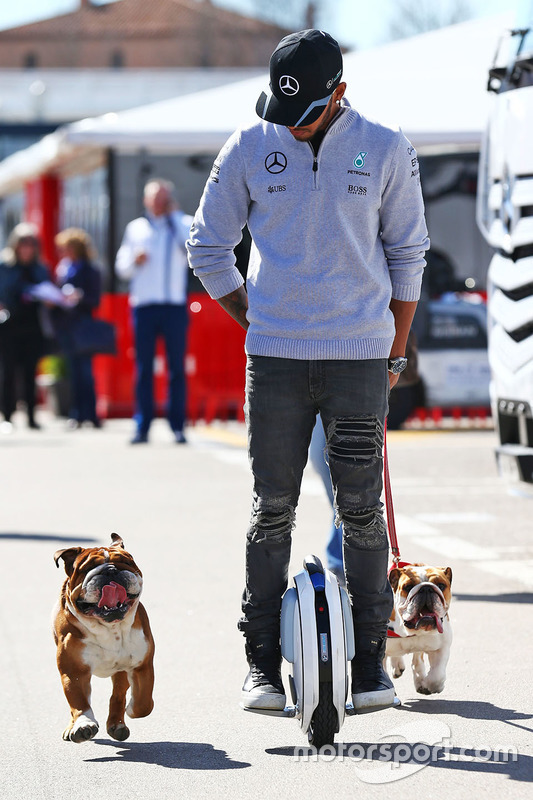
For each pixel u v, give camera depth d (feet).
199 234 24.16
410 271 23.93
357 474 23.52
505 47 41.78
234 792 21.91
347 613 23.26
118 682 24.82
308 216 22.94
